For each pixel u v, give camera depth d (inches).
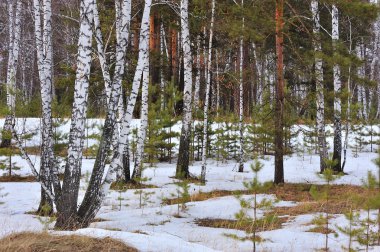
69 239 244.8
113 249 237.1
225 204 500.1
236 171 804.0
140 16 846.5
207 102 681.0
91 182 331.6
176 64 1277.1
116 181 596.1
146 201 495.8
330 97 602.5
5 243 234.2
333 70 709.3
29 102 604.4
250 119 968.3
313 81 705.6
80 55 323.3
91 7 324.2
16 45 711.7
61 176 610.5
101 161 334.6
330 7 962.1
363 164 842.2
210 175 745.0
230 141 1016.9
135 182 618.2
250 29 589.0
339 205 480.1
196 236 353.4
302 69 639.8
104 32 682.8
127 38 349.7
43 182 354.3
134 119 1061.8
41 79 392.2
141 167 614.5
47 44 406.6
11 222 366.3
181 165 669.9
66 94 754.2
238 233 370.6
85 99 326.0
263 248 318.0
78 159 323.9
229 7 639.8
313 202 505.4
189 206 492.4
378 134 990.4
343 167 753.6
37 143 878.4
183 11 647.8
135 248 245.9
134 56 831.1
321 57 569.6
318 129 734.5
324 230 374.6
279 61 610.9
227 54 1141.7
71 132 324.2
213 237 354.3
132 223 399.2
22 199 519.5
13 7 860.0
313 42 621.0
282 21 604.1
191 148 916.6
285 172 790.5
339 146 741.9
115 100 342.0
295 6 753.6
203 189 604.4
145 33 377.4
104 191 334.3
